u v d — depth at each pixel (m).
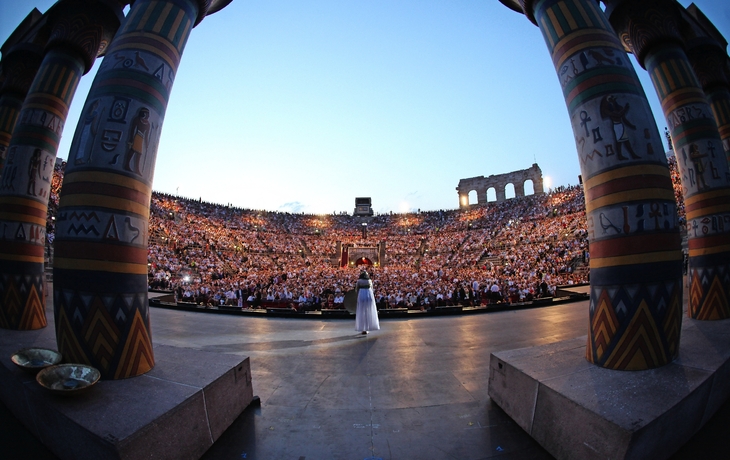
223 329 10.52
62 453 3.00
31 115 6.67
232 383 4.11
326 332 9.98
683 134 6.87
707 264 6.47
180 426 3.12
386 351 7.47
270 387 5.29
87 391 3.35
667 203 4.07
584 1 5.03
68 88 6.95
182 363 4.25
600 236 4.19
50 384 3.26
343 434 3.82
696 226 6.69
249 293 21.41
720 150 6.71
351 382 5.49
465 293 20.34
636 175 4.08
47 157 6.77
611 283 3.98
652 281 3.85
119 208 3.98
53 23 7.10
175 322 11.79
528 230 45.53
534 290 20.39
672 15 6.84
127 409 3.01
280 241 56.28
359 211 74.88
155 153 4.52
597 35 4.73
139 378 3.74
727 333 5.14
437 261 49.56
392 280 28.67
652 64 7.12
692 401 3.23
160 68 4.63
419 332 9.70
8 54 7.74
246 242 50.72
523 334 9.08
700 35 7.89
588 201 4.45
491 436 3.71
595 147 4.36
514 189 65.25
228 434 3.83
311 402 4.71
